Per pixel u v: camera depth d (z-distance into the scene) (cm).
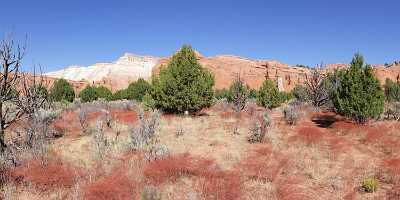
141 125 1677
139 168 1098
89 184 940
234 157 1308
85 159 1223
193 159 1202
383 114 2586
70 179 994
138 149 1317
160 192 920
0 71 1193
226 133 1820
